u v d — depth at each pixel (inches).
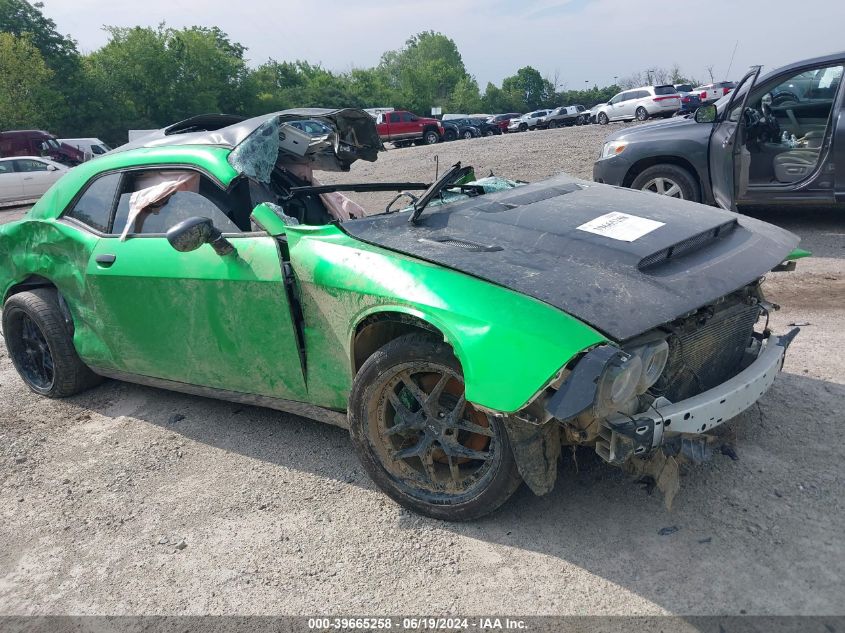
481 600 94.8
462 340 95.7
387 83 4168.3
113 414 167.5
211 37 2346.2
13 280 173.6
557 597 93.7
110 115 2020.2
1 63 1733.5
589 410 89.8
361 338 114.9
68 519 125.3
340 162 175.6
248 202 137.9
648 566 97.5
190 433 153.5
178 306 137.0
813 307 200.4
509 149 651.5
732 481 114.5
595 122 1485.0
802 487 111.4
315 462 135.4
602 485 116.6
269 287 121.9
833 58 269.0
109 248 148.6
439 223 122.6
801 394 142.3
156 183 147.9
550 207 126.9
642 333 92.8
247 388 136.6
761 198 286.8
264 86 2741.1
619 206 129.0
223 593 102.0
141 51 2167.8
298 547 110.4
